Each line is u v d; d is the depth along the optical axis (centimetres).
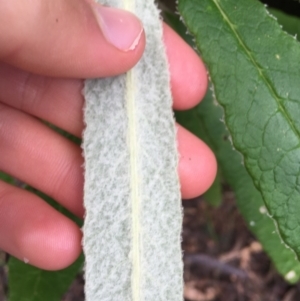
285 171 8
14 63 9
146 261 8
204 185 10
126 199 8
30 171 11
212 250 19
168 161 8
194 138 10
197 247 19
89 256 8
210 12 8
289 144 8
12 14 7
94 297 8
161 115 8
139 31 8
